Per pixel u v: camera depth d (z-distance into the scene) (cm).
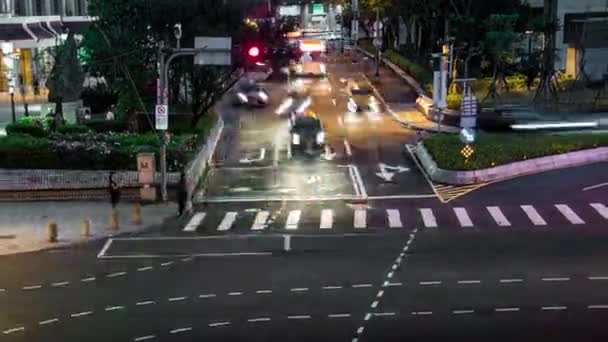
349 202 3170
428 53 7431
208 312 1898
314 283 2117
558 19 6228
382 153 4156
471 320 1816
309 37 14075
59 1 7119
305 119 4350
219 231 2756
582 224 2738
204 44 3112
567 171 3603
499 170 3541
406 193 3300
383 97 6256
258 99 5772
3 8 6028
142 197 3189
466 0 5850
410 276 2164
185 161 3356
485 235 2620
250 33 4150
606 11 6631
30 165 3300
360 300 1969
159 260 2394
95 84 5897
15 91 5994
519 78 5919
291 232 2725
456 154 3628
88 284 2153
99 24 4272
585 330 1744
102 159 3316
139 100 3981
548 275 2148
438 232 2680
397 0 7781
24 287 2133
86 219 2830
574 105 5169
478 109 4747
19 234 2712
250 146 4381
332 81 7294
